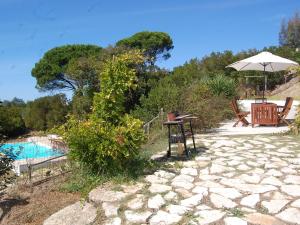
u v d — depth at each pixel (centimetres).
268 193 427
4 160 508
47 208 431
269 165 541
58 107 1989
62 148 816
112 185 469
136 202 414
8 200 467
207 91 1170
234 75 2130
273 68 1036
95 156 495
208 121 921
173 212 384
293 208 384
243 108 1295
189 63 2344
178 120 625
